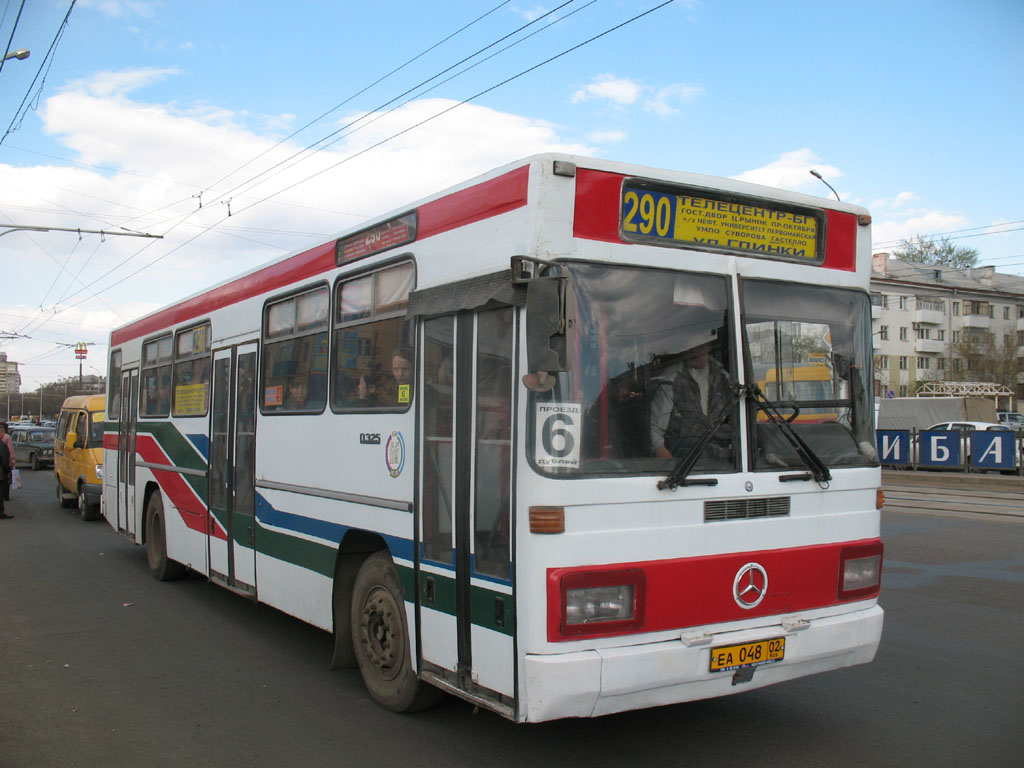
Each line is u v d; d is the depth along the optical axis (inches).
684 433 164.4
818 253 188.7
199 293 349.1
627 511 156.9
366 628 217.9
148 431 399.9
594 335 159.0
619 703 153.7
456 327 180.9
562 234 159.8
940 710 209.0
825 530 179.2
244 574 291.1
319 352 246.2
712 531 164.4
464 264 179.9
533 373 150.1
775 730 196.7
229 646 276.2
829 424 185.3
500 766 177.0
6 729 199.8
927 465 956.6
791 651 170.1
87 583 382.9
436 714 209.8
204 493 328.2
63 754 184.7
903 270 2696.9
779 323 179.6
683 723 201.8
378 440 211.0
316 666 253.8
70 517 649.6
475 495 171.5
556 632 150.7
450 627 178.9
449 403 182.4
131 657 262.5
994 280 2795.3
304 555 248.7
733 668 162.9
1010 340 2185.0
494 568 164.4
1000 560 405.7
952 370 2233.0
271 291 281.3
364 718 207.2
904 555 419.8
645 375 162.7
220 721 205.5
